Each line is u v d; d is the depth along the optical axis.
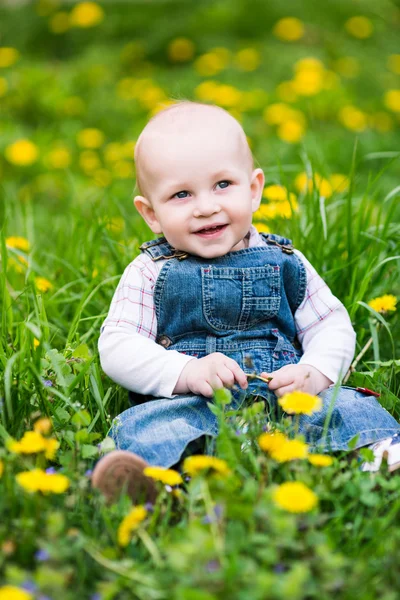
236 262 2.22
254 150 5.56
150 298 2.20
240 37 8.36
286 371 2.07
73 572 1.45
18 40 8.95
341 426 2.00
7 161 5.57
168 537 1.53
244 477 1.74
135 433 1.94
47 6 9.17
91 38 8.72
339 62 7.75
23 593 1.27
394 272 2.89
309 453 1.90
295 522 1.48
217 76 7.27
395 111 6.66
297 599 1.29
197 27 8.35
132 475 1.68
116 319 2.16
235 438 1.76
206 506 1.54
